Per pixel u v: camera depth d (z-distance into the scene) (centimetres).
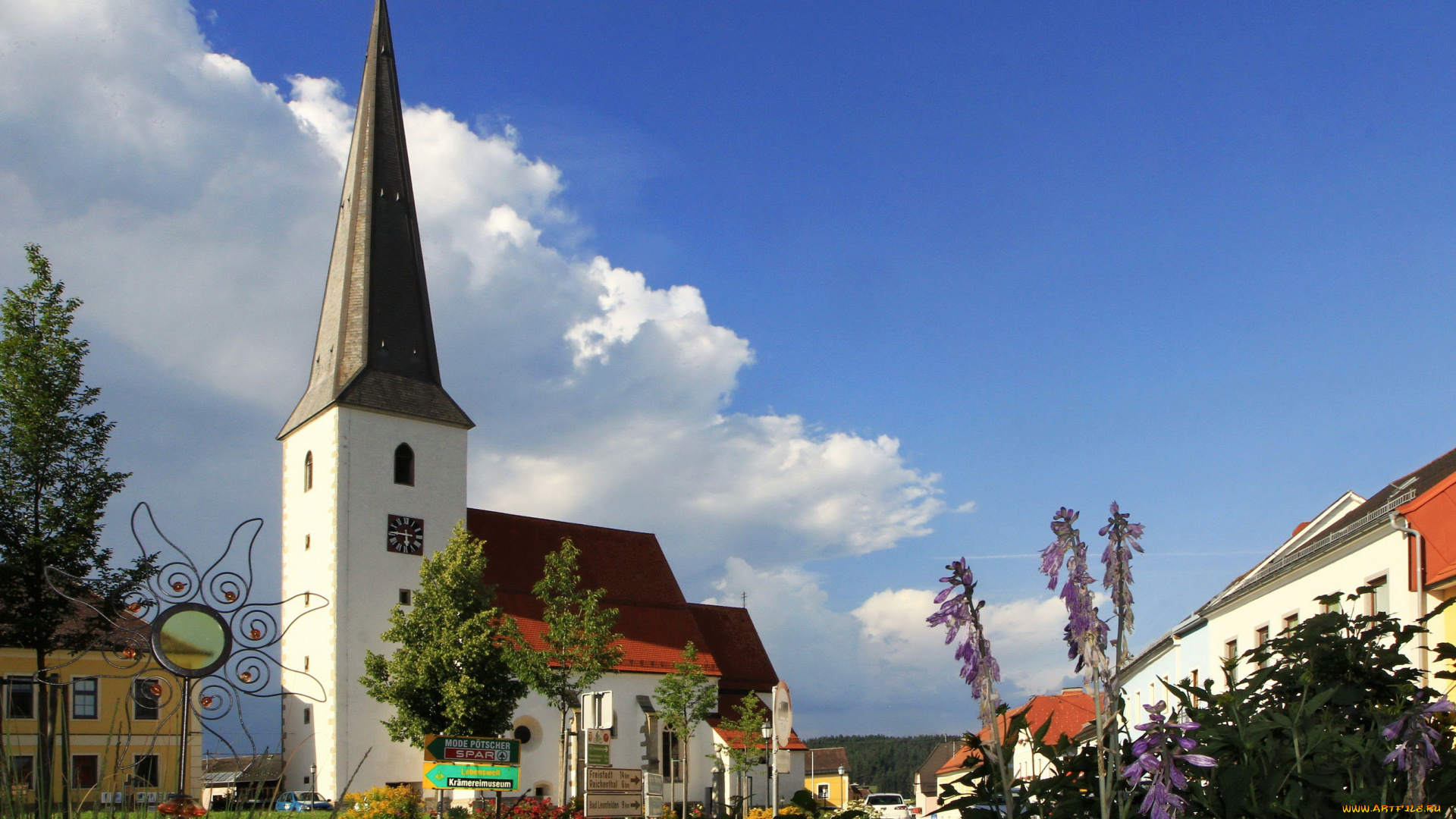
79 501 2450
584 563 5750
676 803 5372
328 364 5106
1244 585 2836
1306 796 520
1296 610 2467
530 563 5519
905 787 15438
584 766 2770
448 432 5159
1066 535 467
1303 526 3086
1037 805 512
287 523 4978
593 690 5216
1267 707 654
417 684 3944
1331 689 605
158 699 780
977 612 484
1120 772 466
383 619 4741
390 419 4959
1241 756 551
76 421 2539
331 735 4469
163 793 729
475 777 2225
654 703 5409
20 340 2514
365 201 5275
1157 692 3738
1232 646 2945
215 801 736
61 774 707
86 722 2380
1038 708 5181
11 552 2359
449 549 4191
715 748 5556
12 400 2484
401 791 2878
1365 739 566
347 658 4575
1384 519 1953
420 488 5012
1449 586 1791
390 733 4012
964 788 559
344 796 751
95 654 2480
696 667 5044
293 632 4781
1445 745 565
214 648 779
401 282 5253
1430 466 2317
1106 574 464
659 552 6216
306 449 4975
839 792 10588
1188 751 462
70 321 2598
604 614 4175
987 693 480
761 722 5256
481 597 4144
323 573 4700
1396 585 1952
